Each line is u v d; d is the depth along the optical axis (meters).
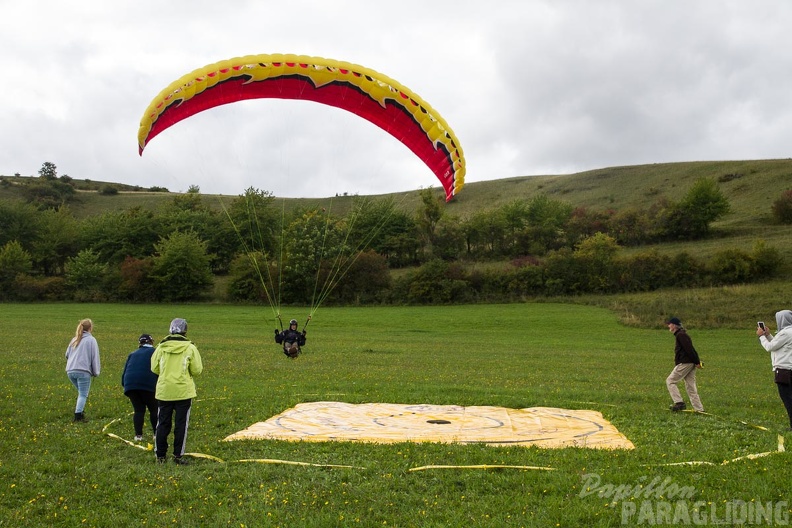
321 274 61.66
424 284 60.97
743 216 83.75
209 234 83.06
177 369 9.20
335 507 7.11
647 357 28.72
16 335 32.03
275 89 15.91
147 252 82.75
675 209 76.62
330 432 10.65
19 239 84.94
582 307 54.47
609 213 82.44
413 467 8.53
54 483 7.96
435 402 14.24
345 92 15.87
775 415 13.33
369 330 43.66
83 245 84.12
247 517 6.79
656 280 58.38
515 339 38.19
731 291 53.09
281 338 15.69
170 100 14.49
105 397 14.41
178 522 6.73
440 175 16.81
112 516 6.90
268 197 86.56
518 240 78.94
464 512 6.94
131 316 50.78
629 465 8.62
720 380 20.83
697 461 8.91
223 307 61.06
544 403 14.09
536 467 8.48
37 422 11.72
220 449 9.64
